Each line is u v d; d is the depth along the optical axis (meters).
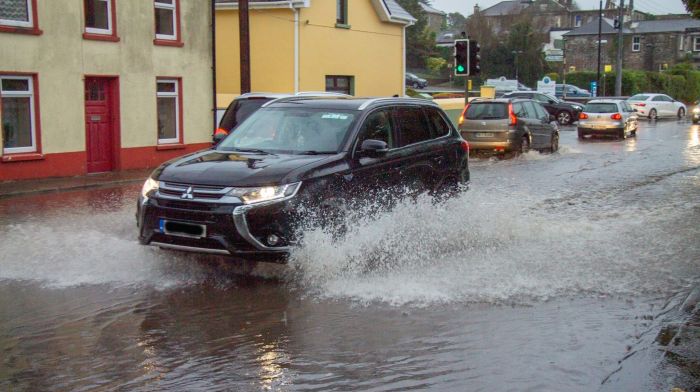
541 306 6.67
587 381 4.96
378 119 8.76
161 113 21.62
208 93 22.95
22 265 8.12
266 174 7.25
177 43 21.59
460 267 7.97
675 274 7.80
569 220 11.02
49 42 17.91
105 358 5.41
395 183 8.70
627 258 8.50
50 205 13.68
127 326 6.14
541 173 18.28
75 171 18.75
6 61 16.92
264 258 7.22
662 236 9.79
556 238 9.56
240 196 7.07
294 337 5.86
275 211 7.09
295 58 27.80
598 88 59.12
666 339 5.80
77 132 18.77
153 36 20.80
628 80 66.38
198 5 22.38
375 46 32.28
